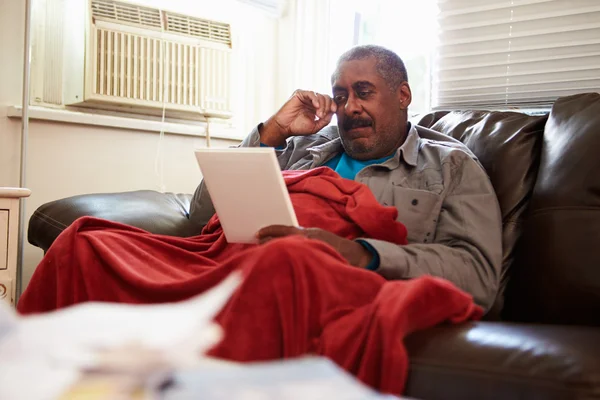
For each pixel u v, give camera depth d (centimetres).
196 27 255
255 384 52
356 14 272
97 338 51
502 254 156
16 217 172
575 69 207
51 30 232
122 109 245
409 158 173
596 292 127
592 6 201
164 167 254
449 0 227
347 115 178
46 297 147
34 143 222
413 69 256
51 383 48
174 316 54
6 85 219
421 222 160
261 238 129
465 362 91
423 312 102
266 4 273
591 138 142
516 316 147
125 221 177
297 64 275
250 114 286
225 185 136
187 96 252
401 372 92
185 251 150
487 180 161
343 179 157
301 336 99
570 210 137
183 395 50
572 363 84
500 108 226
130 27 237
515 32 216
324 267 105
